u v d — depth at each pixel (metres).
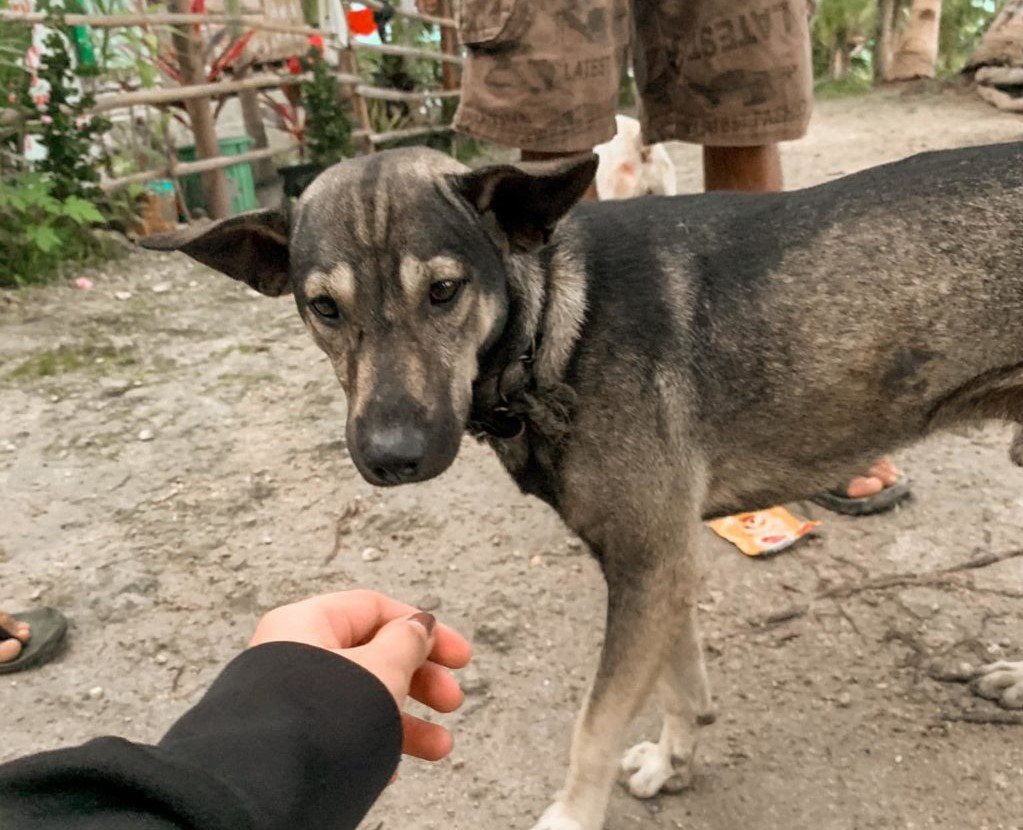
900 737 0.72
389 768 0.28
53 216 1.85
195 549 0.98
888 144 2.75
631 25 0.96
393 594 0.90
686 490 0.64
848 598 0.86
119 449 1.18
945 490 1.00
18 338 1.54
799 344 0.64
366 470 0.55
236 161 2.30
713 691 0.77
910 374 0.64
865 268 0.63
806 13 0.94
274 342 1.50
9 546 0.99
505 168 0.56
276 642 0.29
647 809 0.68
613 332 0.62
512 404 0.61
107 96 2.07
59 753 0.21
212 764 0.24
